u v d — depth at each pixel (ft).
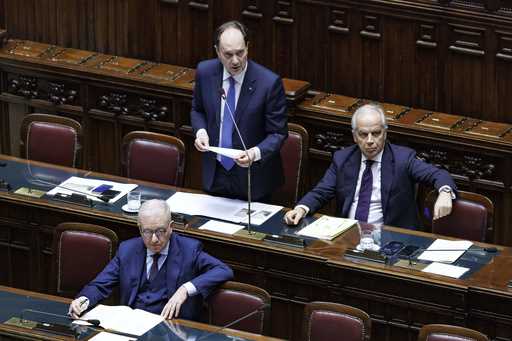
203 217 82.84
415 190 83.30
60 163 91.04
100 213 83.71
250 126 83.35
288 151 88.38
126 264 76.84
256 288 74.49
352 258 78.18
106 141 101.86
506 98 91.15
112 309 74.59
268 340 71.51
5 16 105.50
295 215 81.97
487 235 80.79
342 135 94.02
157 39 101.65
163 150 88.48
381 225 81.30
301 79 97.40
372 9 93.56
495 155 89.30
